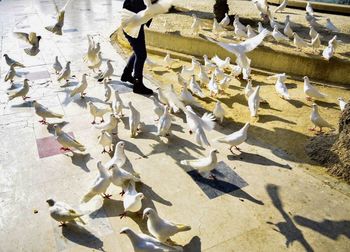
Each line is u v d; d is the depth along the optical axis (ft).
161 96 23.31
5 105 24.75
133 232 12.23
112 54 36.06
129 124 21.52
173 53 35.70
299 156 18.80
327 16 46.03
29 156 18.80
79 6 61.93
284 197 15.62
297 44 30.58
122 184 15.40
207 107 24.90
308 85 24.72
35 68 31.96
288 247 13.01
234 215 14.57
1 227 14.08
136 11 24.00
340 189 16.15
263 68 31.68
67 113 23.56
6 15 55.72
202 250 12.86
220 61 30.01
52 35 42.80
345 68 28.45
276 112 24.12
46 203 15.43
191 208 14.99
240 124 22.52
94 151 19.21
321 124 20.59
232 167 17.84
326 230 13.79
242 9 48.19
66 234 13.71
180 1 54.70
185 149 19.45
